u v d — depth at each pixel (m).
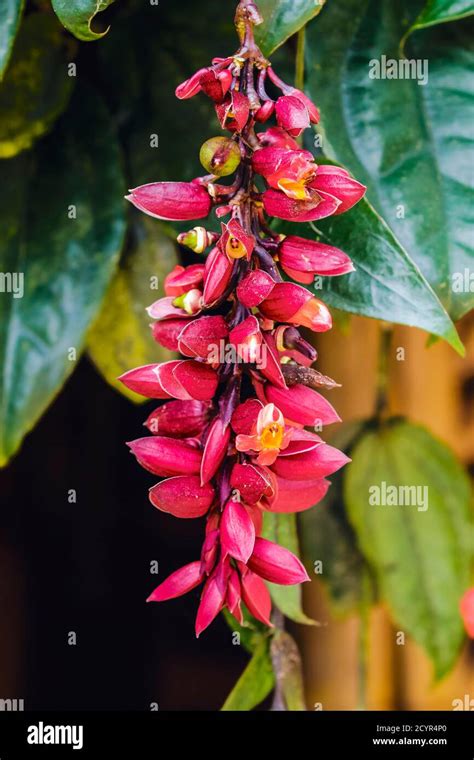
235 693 0.59
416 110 0.56
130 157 0.61
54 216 0.62
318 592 0.80
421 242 0.55
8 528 0.93
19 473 0.93
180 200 0.46
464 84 0.56
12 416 0.61
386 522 0.71
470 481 0.72
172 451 0.47
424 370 0.77
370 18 0.56
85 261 0.61
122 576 0.94
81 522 0.94
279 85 0.47
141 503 0.94
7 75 0.60
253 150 0.46
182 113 0.60
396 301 0.51
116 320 0.64
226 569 0.47
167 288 0.48
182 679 0.94
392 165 0.56
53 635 0.94
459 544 0.71
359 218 0.51
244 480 0.46
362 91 0.56
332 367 0.76
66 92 0.61
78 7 0.47
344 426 0.72
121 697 0.94
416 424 0.72
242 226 0.47
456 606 0.71
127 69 0.61
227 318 0.47
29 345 0.61
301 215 0.46
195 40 0.60
